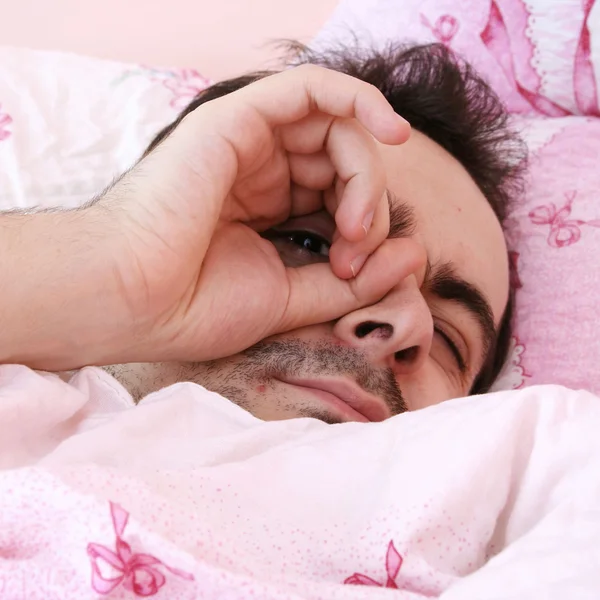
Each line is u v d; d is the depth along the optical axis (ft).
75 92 3.61
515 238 3.28
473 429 1.47
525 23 3.59
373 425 1.67
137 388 2.19
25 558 1.28
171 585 1.23
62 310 1.77
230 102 2.00
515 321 3.15
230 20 4.68
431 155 2.74
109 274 1.79
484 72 3.69
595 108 3.64
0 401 1.59
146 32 4.69
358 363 2.12
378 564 1.35
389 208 2.37
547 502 1.40
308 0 4.64
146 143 3.43
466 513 1.38
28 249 1.77
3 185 3.25
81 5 4.65
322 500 1.50
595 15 3.45
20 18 4.62
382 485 1.48
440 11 3.71
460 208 2.65
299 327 2.17
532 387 1.52
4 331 1.73
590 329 3.01
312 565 1.39
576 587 1.14
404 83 2.93
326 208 2.33
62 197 3.27
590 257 3.13
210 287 1.99
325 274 2.16
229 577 1.20
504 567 1.20
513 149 3.29
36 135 3.41
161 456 1.60
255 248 2.15
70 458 1.55
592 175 3.33
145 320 1.88
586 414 1.47
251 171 2.11
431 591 1.31
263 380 2.10
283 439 1.68
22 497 1.25
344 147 2.06
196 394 1.78
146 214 1.86
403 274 2.16
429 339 2.18
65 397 1.70
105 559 1.19
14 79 3.59
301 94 1.98
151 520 1.31
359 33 3.85
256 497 1.50
